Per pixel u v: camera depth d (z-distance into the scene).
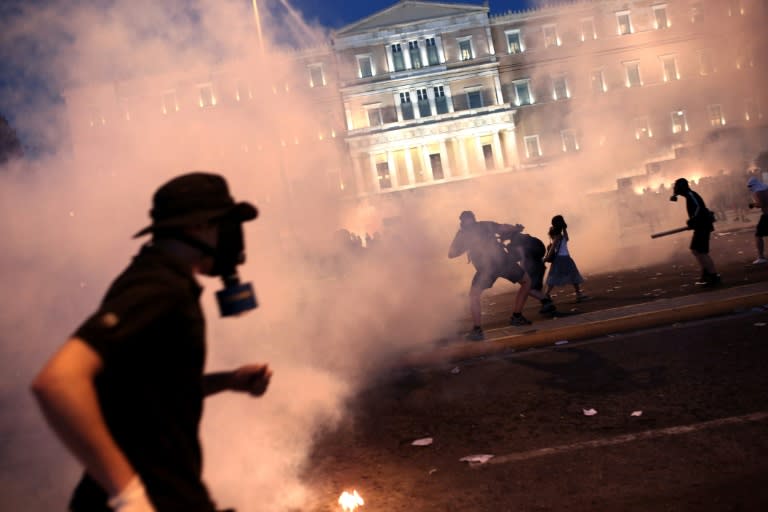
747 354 5.05
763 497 2.84
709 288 8.39
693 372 4.84
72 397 1.13
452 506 3.22
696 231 8.70
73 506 1.45
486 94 50.81
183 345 1.39
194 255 1.50
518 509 3.08
